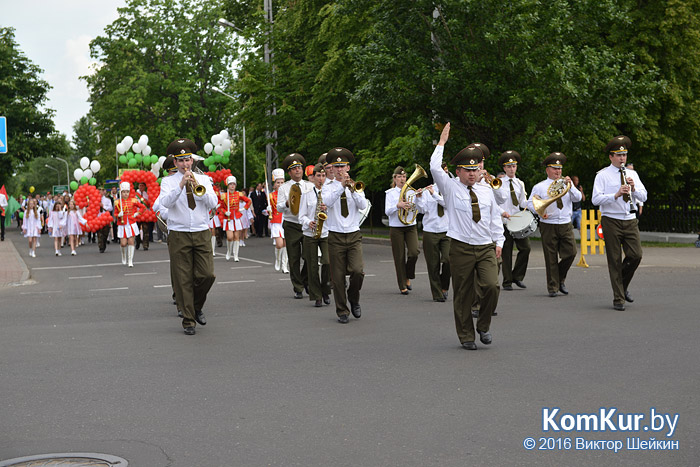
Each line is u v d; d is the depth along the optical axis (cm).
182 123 5581
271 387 662
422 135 2267
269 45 3491
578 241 2553
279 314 1097
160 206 951
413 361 756
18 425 562
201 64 5603
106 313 1141
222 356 799
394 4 2212
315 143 3309
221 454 489
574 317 1002
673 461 464
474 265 818
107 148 5938
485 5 2112
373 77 2203
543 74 2153
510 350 799
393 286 1420
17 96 5916
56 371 739
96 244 3209
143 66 5569
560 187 1198
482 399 608
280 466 464
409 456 477
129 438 526
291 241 1276
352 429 537
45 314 1141
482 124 2211
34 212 2511
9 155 5750
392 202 1292
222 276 1664
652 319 973
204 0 5603
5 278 1703
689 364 716
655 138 2767
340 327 973
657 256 1980
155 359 789
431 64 2211
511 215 1305
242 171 5553
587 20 2336
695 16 2759
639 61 2742
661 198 2900
